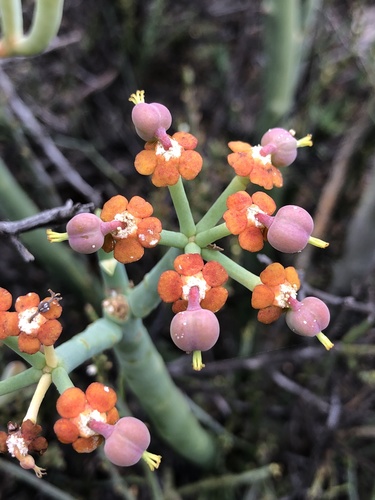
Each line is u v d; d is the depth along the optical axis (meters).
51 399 0.12
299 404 0.13
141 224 0.06
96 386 0.05
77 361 0.07
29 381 0.06
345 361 0.13
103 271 0.07
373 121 0.13
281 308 0.06
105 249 0.06
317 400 0.12
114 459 0.05
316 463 0.12
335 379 0.12
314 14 0.13
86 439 0.05
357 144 0.13
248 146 0.06
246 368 0.12
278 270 0.06
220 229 0.06
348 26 0.15
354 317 0.13
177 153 0.06
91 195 0.13
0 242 0.14
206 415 0.12
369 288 0.13
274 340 0.14
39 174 0.13
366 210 0.12
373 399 0.13
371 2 0.16
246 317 0.13
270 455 0.13
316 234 0.13
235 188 0.06
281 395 0.13
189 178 0.06
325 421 0.13
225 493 0.12
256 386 0.13
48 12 0.08
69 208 0.07
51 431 0.12
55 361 0.06
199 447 0.11
